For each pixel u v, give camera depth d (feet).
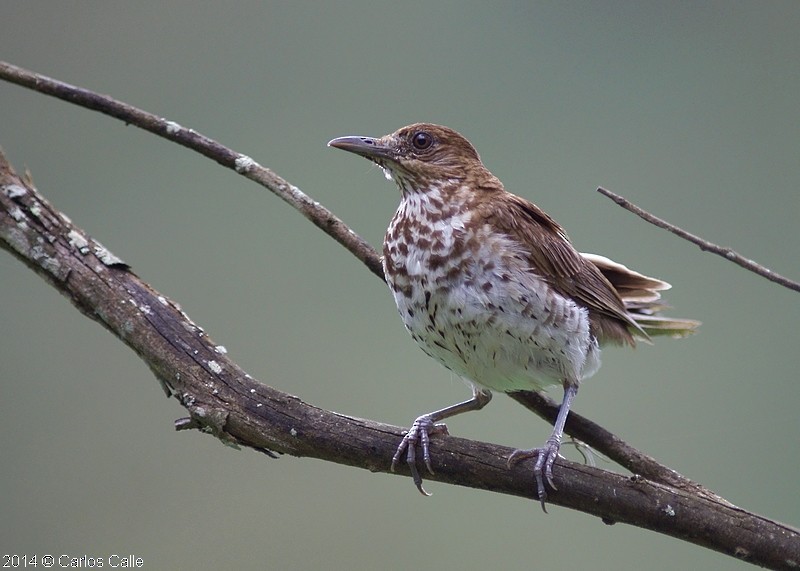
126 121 31.04
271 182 31.83
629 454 30.48
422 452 26.86
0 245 28.30
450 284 29.58
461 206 30.58
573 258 31.76
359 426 27.17
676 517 25.64
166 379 27.68
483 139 59.31
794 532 25.45
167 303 28.12
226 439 27.25
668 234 56.80
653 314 36.58
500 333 29.48
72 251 28.27
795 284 26.23
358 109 59.93
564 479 26.30
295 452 27.04
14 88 58.44
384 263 31.19
